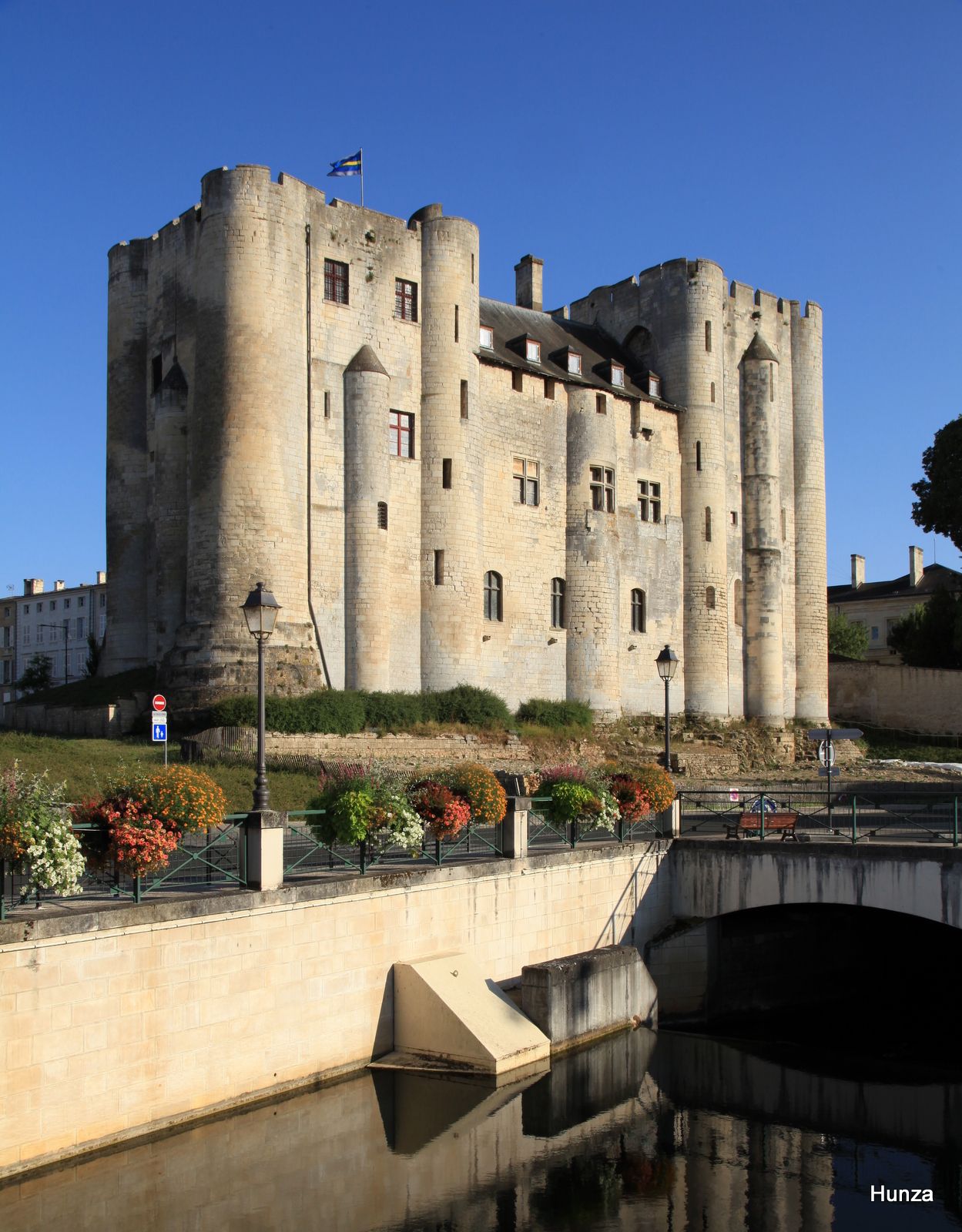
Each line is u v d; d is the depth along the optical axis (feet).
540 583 133.28
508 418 131.44
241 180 106.22
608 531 138.31
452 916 55.67
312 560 110.63
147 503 123.85
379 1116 47.11
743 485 159.33
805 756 150.61
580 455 137.39
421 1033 51.80
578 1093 52.65
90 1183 39.01
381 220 120.16
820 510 169.58
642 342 157.58
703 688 149.07
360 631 112.78
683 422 151.12
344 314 115.55
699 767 131.64
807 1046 63.41
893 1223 41.39
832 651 229.04
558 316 169.78
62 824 39.81
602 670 135.85
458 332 123.13
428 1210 40.83
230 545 103.14
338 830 51.31
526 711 127.75
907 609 251.39
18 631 273.95
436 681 118.93
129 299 126.41
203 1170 42.01
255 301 105.50
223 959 44.42
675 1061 59.77
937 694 168.86
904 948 82.89
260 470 104.32
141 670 116.98
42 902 42.06
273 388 105.81
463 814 56.18
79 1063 39.24
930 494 164.14
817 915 76.79
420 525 120.67
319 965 48.57
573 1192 42.96
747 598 158.20
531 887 60.70
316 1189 41.29
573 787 65.21
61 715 110.83
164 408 116.57
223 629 102.47
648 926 68.69
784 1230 40.68
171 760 87.86
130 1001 41.01
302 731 97.86
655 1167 45.75
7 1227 36.58
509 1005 54.65
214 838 51.78
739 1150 47.88
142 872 43.04
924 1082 57.41
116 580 123.75
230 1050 44.47
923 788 111.65
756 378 159.84
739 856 67.92
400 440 120.06
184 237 119.14
